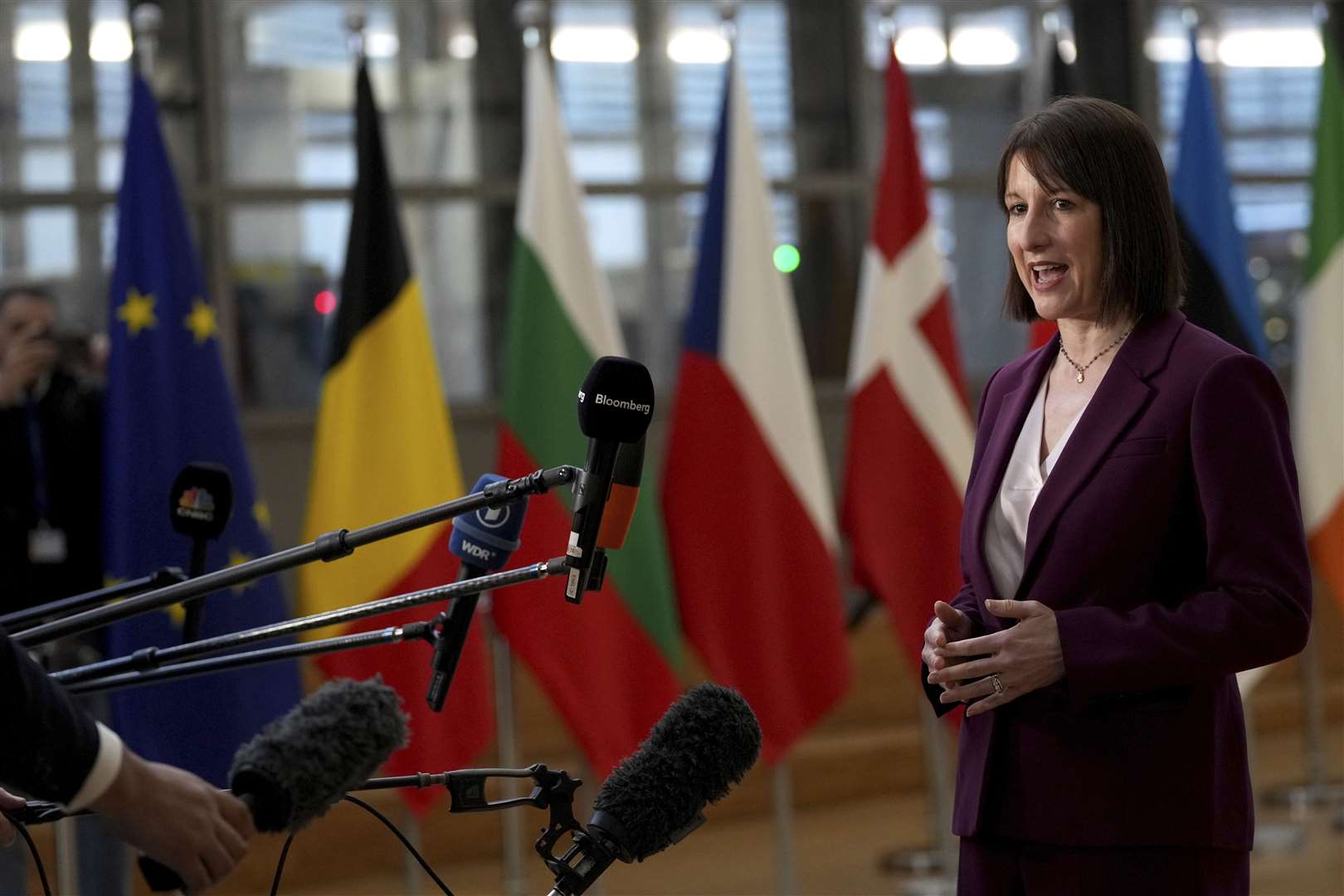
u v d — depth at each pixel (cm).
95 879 484
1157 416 217
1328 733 928
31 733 158
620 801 196
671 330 925
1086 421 223
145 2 835
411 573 516
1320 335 672
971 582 242
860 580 575
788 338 575
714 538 554
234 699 479
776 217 945
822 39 965
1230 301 629
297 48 863
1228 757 216
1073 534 219
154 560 487
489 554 216
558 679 518
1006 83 998
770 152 952
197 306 509
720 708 203
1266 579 207
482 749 517
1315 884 620
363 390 530
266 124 858
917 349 589
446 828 706
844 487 585
